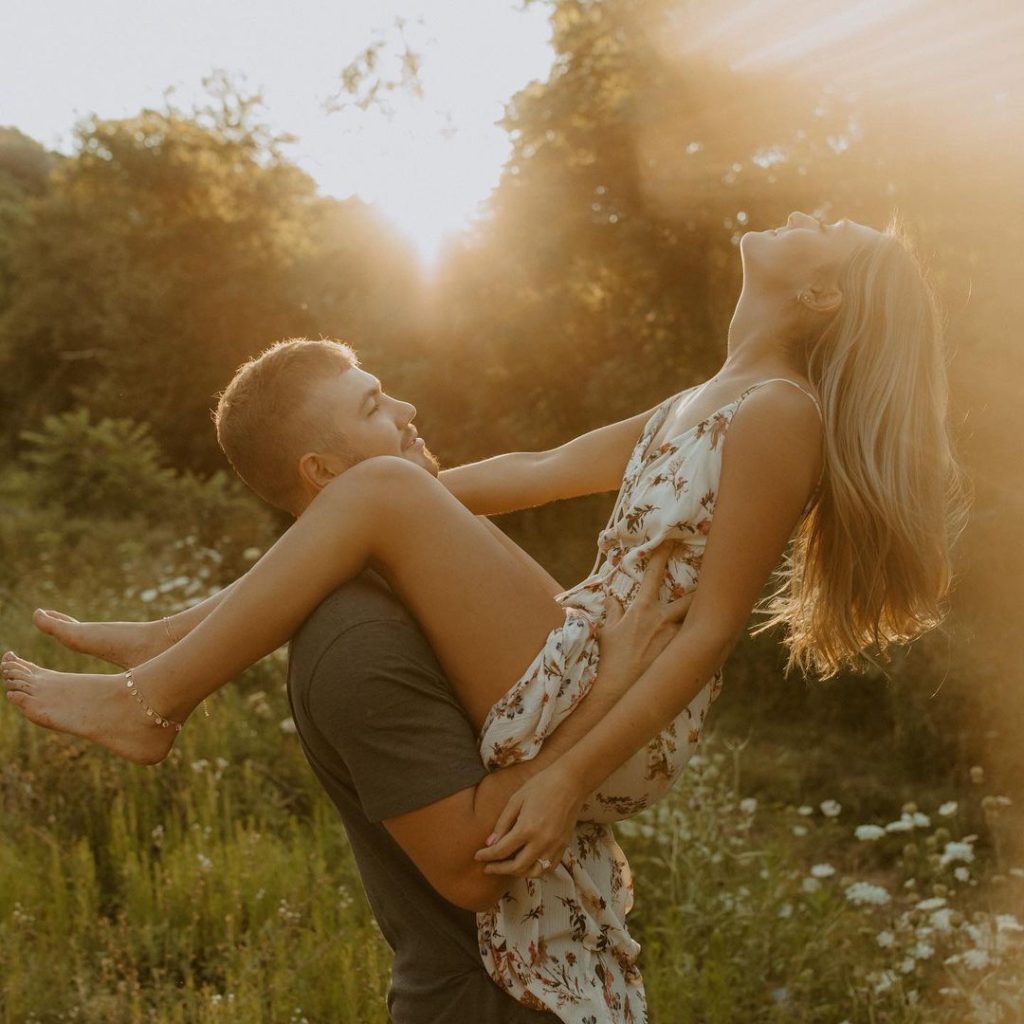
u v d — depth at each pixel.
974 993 3.22
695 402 1.76
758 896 3.94
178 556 10.26
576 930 1.60
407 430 1.74
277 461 1.68
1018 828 5.53
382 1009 3.06
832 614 1.83
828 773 7.25
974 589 7.10
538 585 1.61
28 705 1.59
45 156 37.75
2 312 26.95
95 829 4.28
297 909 3.61
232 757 5.00
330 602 1.52
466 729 1.53
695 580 1.65
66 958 3.26
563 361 13.74
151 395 20.73
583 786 1.49
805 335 1.77
